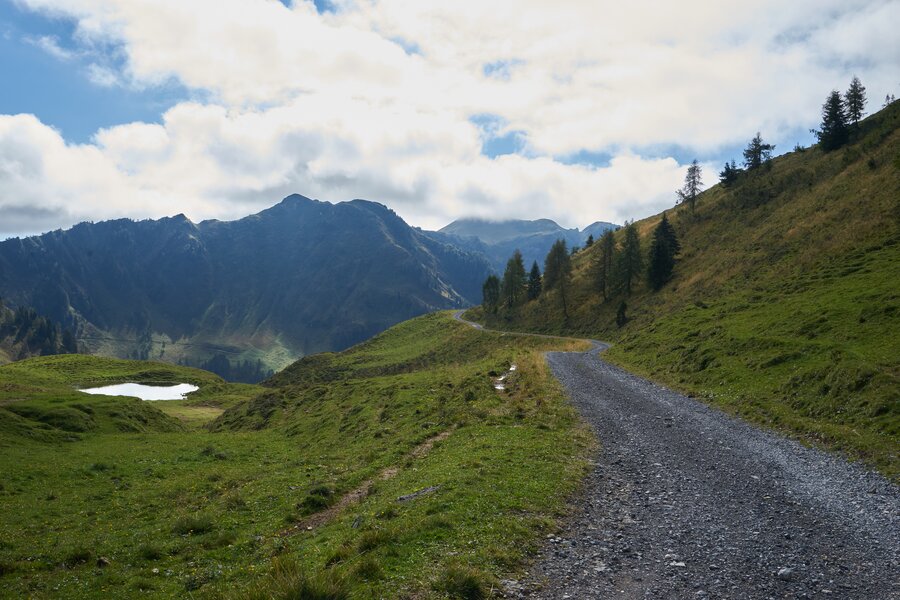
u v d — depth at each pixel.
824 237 65.75
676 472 20.22
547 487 17.72
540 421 29.23
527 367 49.47
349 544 13.25
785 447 23.06
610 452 23.20
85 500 26.00
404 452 27.11
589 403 34.56
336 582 10.28
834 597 10.88
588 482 18.88
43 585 14.63
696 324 55.72
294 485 24.50
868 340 32.47
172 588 13.59
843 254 56.38
